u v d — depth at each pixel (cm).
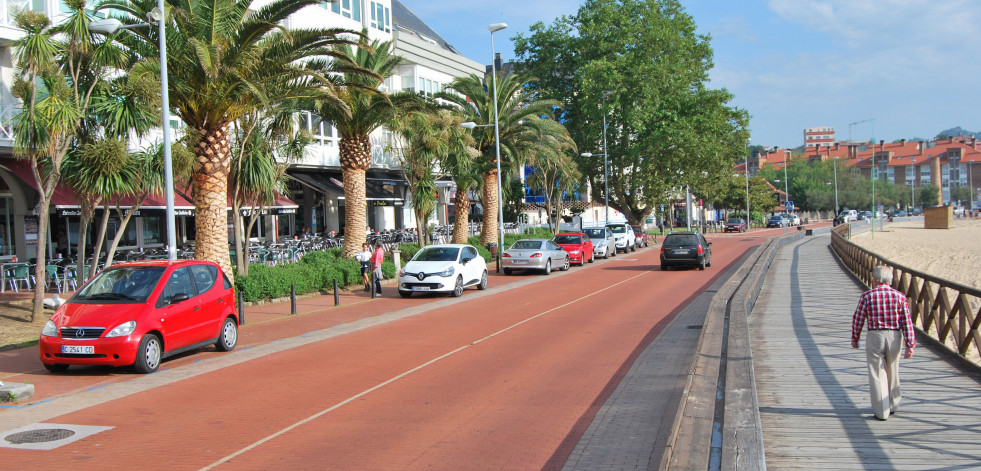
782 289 2061
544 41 5506
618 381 923
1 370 1068
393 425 734
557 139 3803
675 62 4866
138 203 1653
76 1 1359
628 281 2464
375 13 3538
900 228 7806
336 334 1402
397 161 3650
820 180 12531
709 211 9531
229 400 863
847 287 2050
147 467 611
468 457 624
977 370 929
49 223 2297
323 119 2475
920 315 1403
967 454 594
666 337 1270
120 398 884
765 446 628
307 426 738
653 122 4769
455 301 1980
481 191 3725
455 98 3316
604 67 4650
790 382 887
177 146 1595
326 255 2364
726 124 5078
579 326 1431
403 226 4188
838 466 570
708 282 2339
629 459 612
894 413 730
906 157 16250
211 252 1670
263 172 1994
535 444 660
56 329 1011
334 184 3123
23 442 691
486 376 970
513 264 2820
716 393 765
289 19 2934
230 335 1239
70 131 1420
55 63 1423
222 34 1631
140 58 1662
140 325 1021
